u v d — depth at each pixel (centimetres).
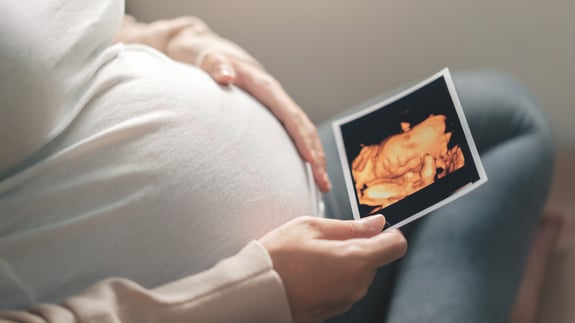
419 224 83
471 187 59
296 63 131
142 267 55
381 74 128
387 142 69
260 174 65
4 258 49
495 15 115
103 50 61
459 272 76
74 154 53
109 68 61
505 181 81
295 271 55
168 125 60
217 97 67
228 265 54
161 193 56
